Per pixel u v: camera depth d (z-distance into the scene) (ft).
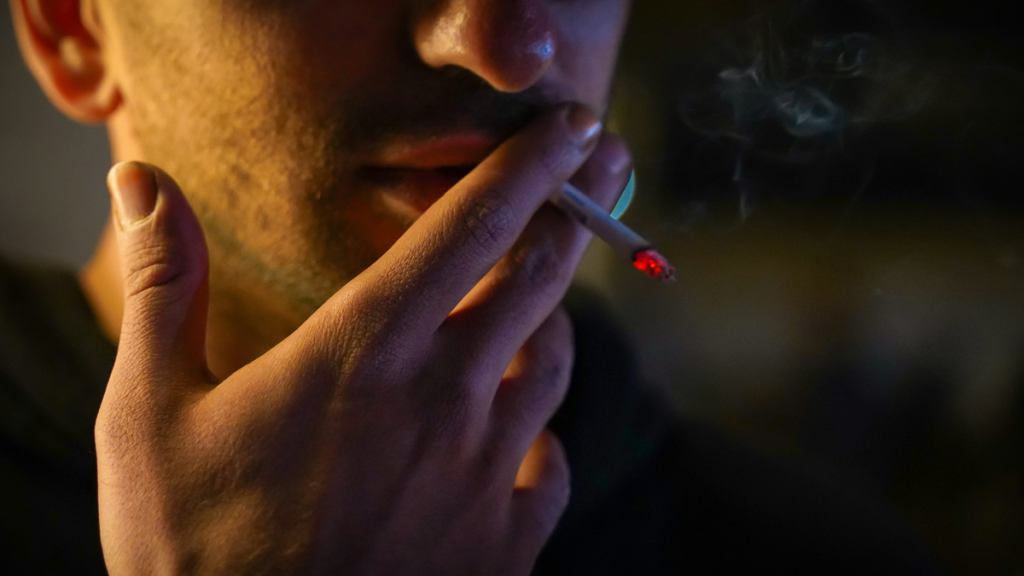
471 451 1.53
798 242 3.73
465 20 1.47
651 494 1.89
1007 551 3.49
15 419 1.66
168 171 1.63
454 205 1.51
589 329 1.92
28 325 1.72
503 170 1.52
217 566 1.46
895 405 3.84
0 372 1.68
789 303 3.88
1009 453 3.55
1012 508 3.50
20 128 2.89
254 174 1.57
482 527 1.54
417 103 1.52
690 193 3.60
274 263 1.61
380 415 1.49
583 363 1.89
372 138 1.53
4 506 1.64
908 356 3.78
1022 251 3.35
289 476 1.47
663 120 3.34
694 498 1.91
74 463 1.67
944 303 3.64
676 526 1.88
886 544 1.91
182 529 1.47
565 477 1.63
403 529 1.50
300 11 1.51
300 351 1.49
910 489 3.78
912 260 3.61
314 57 1.52
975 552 3.57
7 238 2.94
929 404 3.76
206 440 1.48
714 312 3.90
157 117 1.62
